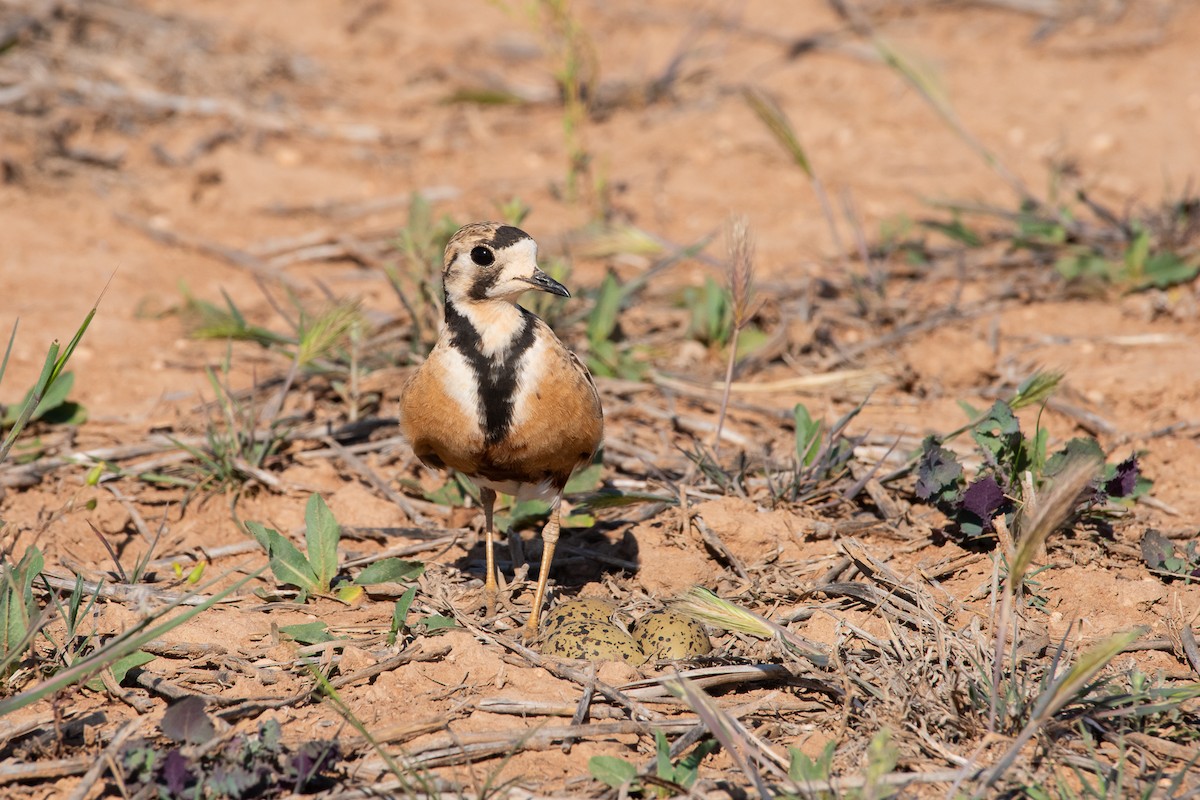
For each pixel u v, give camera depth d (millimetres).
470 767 6992
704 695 7375
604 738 7570
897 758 7301
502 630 8977
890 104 20156
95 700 8023
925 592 8922
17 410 11766
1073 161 17984
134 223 16484
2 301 14406
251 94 20125
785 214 17219
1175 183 17078
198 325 13820
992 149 18641
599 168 18688
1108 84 20453
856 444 10969
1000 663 7340
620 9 23547
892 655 8328
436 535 10344
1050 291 14773
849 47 21875
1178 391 12258
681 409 12570
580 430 8719
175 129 18969
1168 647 8539
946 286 15172
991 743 7422
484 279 8492
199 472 11109
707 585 9516
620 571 9883
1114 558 9672
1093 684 7711
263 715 7785
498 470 8844
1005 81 20797
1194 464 11156
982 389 12758
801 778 6977
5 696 7934
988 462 9773
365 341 13305
